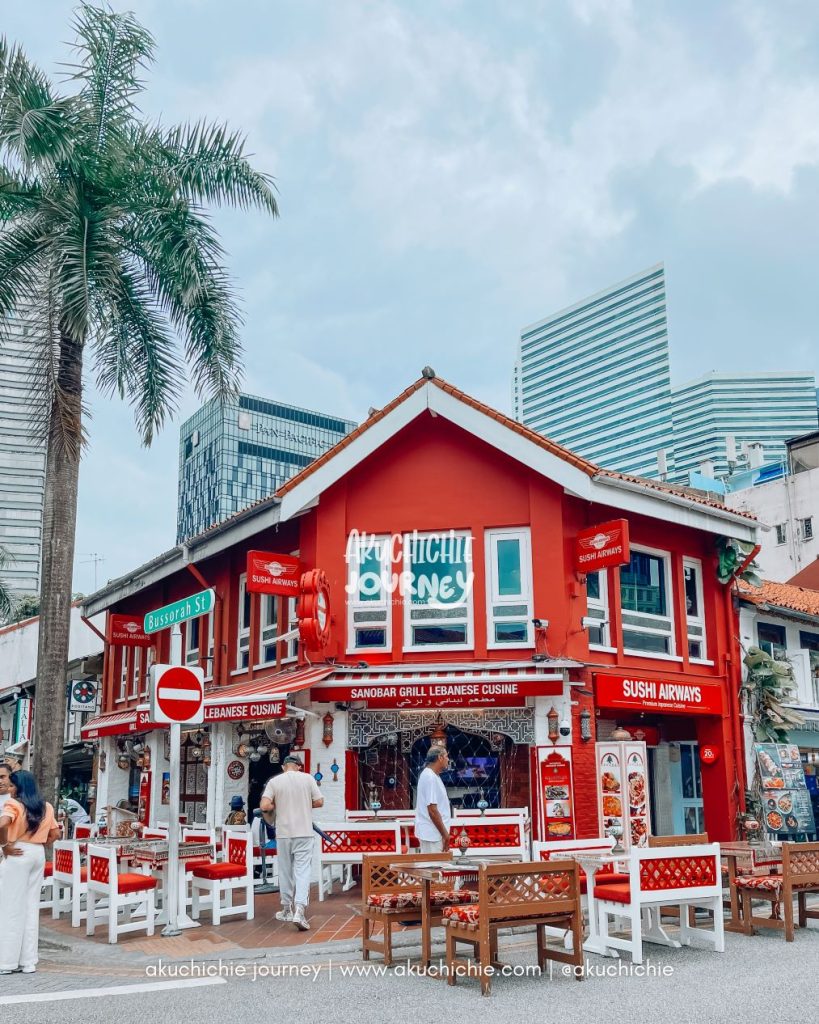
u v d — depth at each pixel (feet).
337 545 53.16
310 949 31.19
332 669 50.01
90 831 51.47
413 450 54.19
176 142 55.36
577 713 48.80
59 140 47.37
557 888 27.25
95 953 31.96
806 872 33.83
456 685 48.57
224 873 36.60
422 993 25.22
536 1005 23.68
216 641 63.46
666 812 58.18
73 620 101.04
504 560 52.16
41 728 46.21
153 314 56.08
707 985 25.62
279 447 446.60
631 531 54.95
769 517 135.85
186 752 67.26
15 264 50.72
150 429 55.83
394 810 49.98
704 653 58.34
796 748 58.08
